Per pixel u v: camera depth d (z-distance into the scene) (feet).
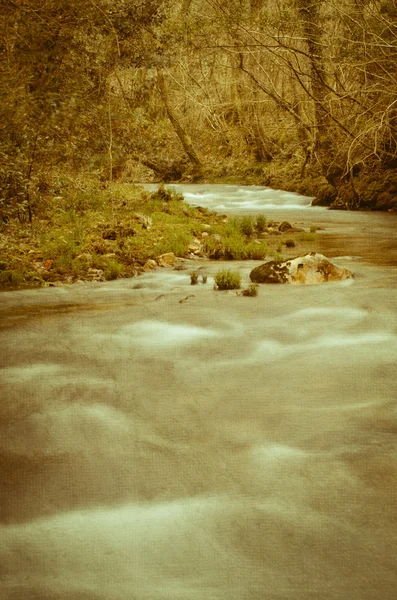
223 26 57.77
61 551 9.43
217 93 105.29
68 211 46.70
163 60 44.62
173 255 36.91
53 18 31.83
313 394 15.90
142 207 55.31
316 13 60.75
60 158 38.11
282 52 67.72
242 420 14.33
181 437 13.47
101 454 12.68
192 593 8.47
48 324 22.99
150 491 11.19
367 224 58.65
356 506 10.61
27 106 30.91
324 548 9.45
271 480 11.56
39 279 30.71
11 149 35.70
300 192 89.40
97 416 14.60
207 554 9.35
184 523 10.18
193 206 66.69
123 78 49.11
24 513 10.48
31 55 31.07
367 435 13.43
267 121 109.70
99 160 36.58
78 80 33.60
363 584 8.62
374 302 26.11
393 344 20.26
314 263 30.96
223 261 37.81
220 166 117.50
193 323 23.15
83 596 8.43
